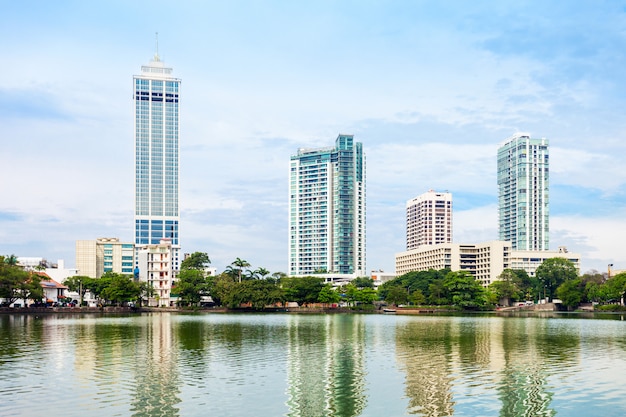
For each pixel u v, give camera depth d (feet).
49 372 178.29
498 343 272.72
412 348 248.52
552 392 152.66
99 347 244.63
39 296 592.60
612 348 250.37
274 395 147.43
